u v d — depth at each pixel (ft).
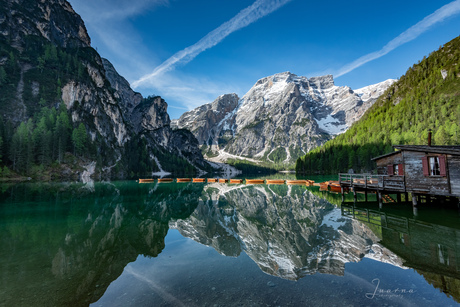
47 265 37.37
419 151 73.97
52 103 436.35
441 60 613.52
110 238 53.72
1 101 381.81
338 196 127.75
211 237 56.65
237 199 131.64
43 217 74.79
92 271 35.19
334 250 43.42
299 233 57.47
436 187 69.51
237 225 69.97
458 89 451.94
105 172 430.20
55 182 246.47
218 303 24.98
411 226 59.82
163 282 31.01
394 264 35.73
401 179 78.95
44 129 328.49
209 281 31.12
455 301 24.63
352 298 25.50
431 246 44.34
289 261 38.73
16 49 488.44
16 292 28.35
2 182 224.94
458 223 62.08
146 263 38.78
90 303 25.50
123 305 25.07
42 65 483.92
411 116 467.52
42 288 29.45
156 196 142.82
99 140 495.82
